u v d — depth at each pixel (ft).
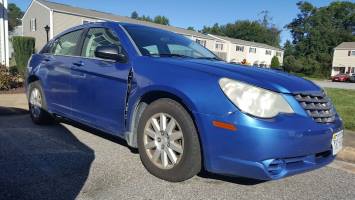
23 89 33.94
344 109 29.63
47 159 13.70
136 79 12.57
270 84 10.53
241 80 10.55
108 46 13.48
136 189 11.22
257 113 10.00
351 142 17.87
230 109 10.18
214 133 10.41
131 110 12.75
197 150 11.05
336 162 15.98
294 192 11.98
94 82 14.37
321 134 10.72
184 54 14.78
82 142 16.21
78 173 12.37
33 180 11.60
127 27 14.92
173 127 11.55
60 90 16.62
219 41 175.52
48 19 107.65
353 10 253.44
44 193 10.65
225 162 10.39
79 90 15.21
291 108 10.39
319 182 13.12
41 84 18.31
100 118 14.28
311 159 10.93
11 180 11.51
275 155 9.89
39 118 18.89
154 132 12.14
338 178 13.71
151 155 12.32
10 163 13.10
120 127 13.42
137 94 12.46
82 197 10.47
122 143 16.25
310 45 230.48
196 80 11.08
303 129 10.18
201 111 10.61
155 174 12.16
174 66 11.95
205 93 10.69
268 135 9.75
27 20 119.34
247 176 10.25
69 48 16.83
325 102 11.59
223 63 13.19
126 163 13.55
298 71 205.05
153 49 14.03
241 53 192.75
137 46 13.69
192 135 11.00
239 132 9.96
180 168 11.32
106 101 13.85
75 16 108.88
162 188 11.39
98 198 10.46
